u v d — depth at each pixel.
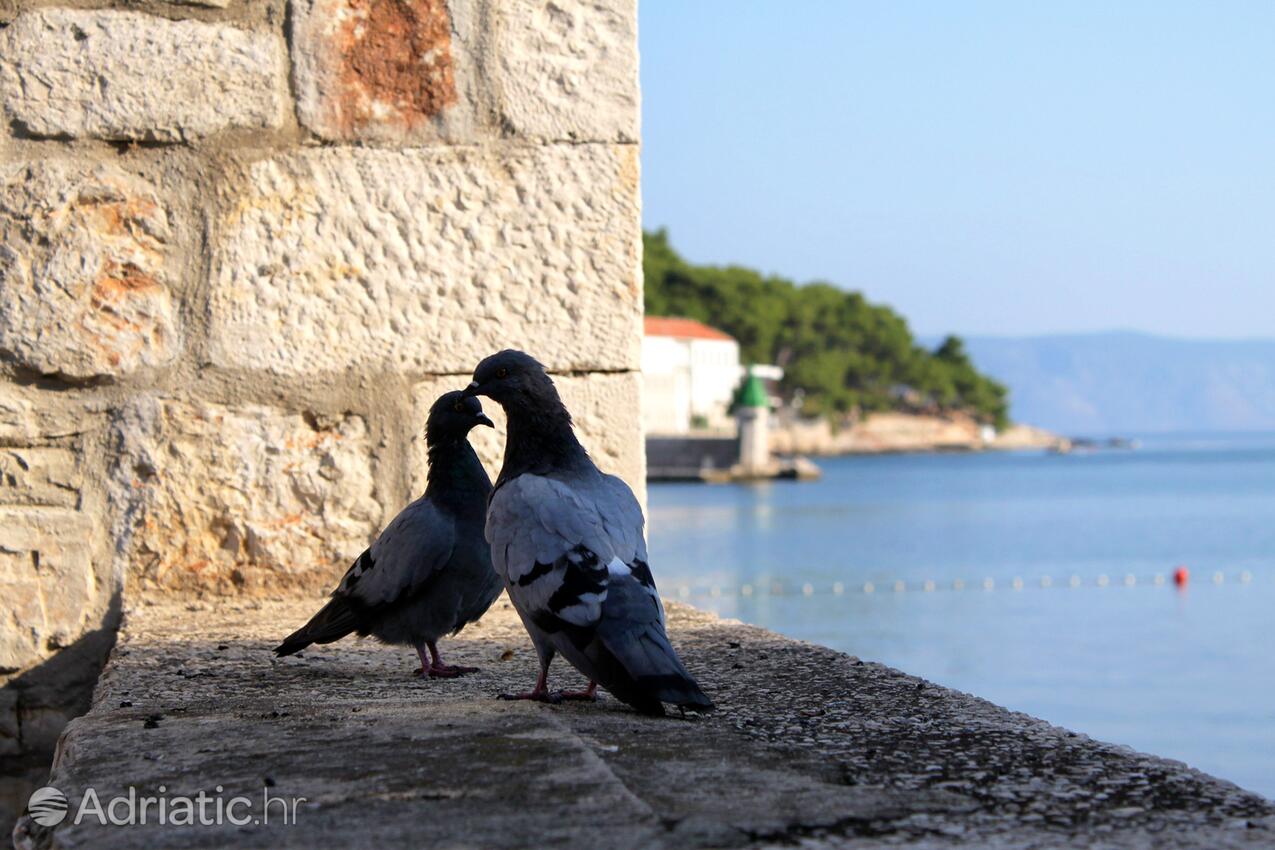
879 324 174.50
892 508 86.62
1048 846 2.24
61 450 5.16
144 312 5.18
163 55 5.17
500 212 5.41
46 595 5.11
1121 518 77.75
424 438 5.29
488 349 5.41
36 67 5.09
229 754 2.91
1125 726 19.27
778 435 169.75
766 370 148.88
